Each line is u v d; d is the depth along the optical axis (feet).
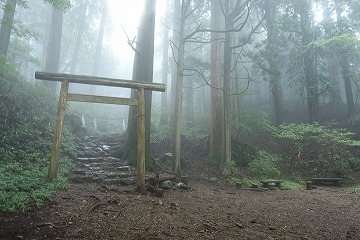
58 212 16.05
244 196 27.61
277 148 55.72
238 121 53.62
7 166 23.58
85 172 29.45
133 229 14.42
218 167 42.11
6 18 31.63
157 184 26.05
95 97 24.64
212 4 46.80
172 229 14.98
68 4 32.50
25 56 48.11
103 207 17.90
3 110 32.19
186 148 48.73
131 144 37.37
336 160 47.55
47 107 42.63
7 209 15.31
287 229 16.87
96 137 46.96
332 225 18.44
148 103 37.58
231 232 15.39
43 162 28.12
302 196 29.19
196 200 23.50
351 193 32.48
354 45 55.16
